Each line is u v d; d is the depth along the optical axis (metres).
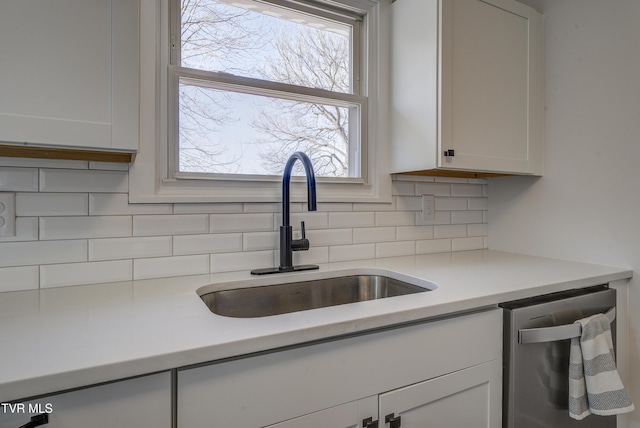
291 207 1.40
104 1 0.85
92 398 0.57
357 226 1.54
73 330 0.69
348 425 0.78
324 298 1.30
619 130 1.40
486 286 1.08
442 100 1.33
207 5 1.29
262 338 0.68
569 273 1.27
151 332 0.69
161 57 1.18
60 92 0.80
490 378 1.01
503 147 1.50
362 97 1.57
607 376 1.05
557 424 1.11
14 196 0.98
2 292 0.97
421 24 1.42
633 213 1.37
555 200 1.62
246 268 1.31
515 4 1.53
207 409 0.65
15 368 0.54
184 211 1.21
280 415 0.71
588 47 1.50
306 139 1.48
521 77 1.56
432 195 1.74
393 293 1.31
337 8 1.52
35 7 0.78
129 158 1.05
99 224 1.09
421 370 0.89
